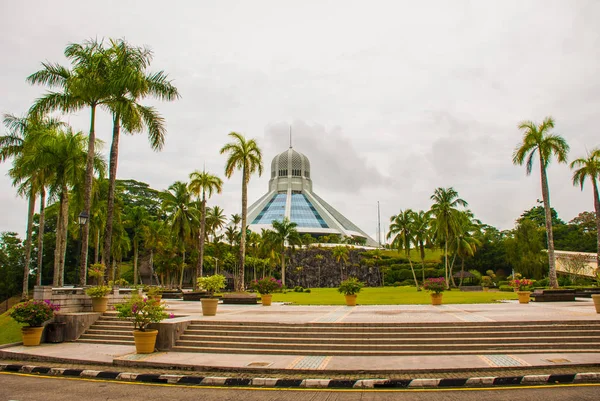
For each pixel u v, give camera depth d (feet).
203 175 169.89
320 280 304.91
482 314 79.05
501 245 317.63
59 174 107.14
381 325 63.31
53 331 67.87
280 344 58.90
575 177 150.20
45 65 91.09
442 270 296.71
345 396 38.73
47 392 40.88
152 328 60.80
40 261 120.88
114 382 45.29
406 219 236.84
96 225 163.12
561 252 235.61
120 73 87.30
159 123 93.91
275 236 254.68
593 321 62.75
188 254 256.32
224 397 38.91
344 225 446.60
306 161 494.59
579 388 39.86
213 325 66.49
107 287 78.38
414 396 38.24
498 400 36.32
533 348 56.34
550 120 130.82
